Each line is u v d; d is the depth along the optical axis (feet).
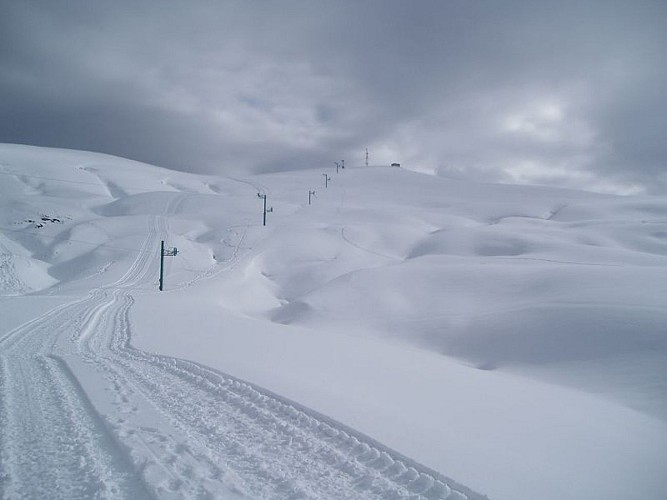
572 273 97.66
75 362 34.42
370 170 539.70
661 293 77.30
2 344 43.68
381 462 17.42
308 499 14.48
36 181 346.33
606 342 63.36
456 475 16.37
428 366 42.55
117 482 15.11
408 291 108.27
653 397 46.75
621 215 294.25
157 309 80.79
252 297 139.03
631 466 20.94
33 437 18.88
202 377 29.60
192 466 16.35
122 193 360.48
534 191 429.38
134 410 22.47
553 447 22.02
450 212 329.11
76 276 154.81
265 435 19.85
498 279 105.40
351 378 32.76
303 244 201.46
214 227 229.66
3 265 138.41
